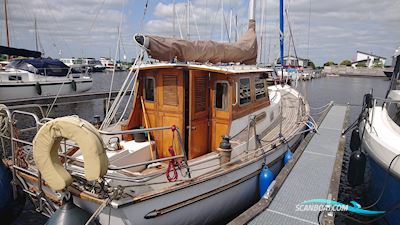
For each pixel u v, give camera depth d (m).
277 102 8.88
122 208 3.77
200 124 5.56
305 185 5.65
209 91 5.72
